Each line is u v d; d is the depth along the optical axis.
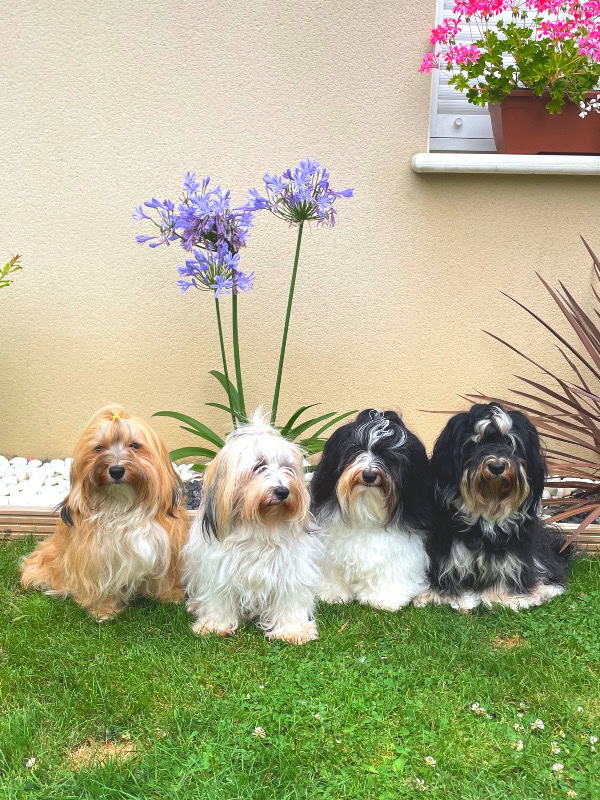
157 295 4.76
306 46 4.42
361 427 3.21
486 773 2.30
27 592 3.42
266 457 2.97
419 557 3.39
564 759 2.37
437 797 2.20
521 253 4.72
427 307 4.80
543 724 2.51
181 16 4.36
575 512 3.62
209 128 4.54
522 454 3.16
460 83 4.46
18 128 4.51
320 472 3.37
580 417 4.10
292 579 3.09
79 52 4.41
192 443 4.99
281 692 2.68
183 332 4.81
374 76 4.47
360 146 4.57
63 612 3.24
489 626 3.21
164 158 4.57
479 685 2.74
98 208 4.64
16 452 5.00
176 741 2.43
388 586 3.37
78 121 4.51
